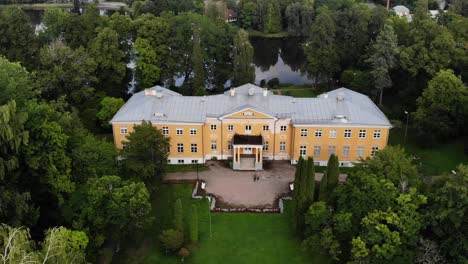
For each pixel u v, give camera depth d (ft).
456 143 334.03
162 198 274.98
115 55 377.50
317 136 302.25
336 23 457.27
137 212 217.97
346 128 297.94
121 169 261.85
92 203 208.74
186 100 313.12
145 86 405.18
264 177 296.92
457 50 359.46
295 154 309.01
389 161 223.30
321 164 310.65
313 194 235.81
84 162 236.43
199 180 293.23
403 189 209.87
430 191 209.15
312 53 447.42
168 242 225.56
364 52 444.96
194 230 231.91
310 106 307.78
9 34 349.20
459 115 320.29
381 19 445.37
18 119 203.92
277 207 266.36
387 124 295.28
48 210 234.17
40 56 346.54
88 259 206.49
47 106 238.07
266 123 303.89
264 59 592.19
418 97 360.89
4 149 201.46
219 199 274.16
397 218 193.98
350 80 427.33
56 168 221.87
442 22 440.45
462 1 599.98
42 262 157.38
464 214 183.93
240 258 226.58
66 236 179.83
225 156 317.22
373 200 204.33
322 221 214.07
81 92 347.77
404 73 390.83
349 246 212.02
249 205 268.41
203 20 434.71
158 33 407.03
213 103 311.68
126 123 301.43
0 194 194.39
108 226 216.54
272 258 226.17
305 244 216.74
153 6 587.27
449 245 191.52
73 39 395.75
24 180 221.87
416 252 195.62
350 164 309.22
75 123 255.50
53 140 220.23
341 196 215.31
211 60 431.02
